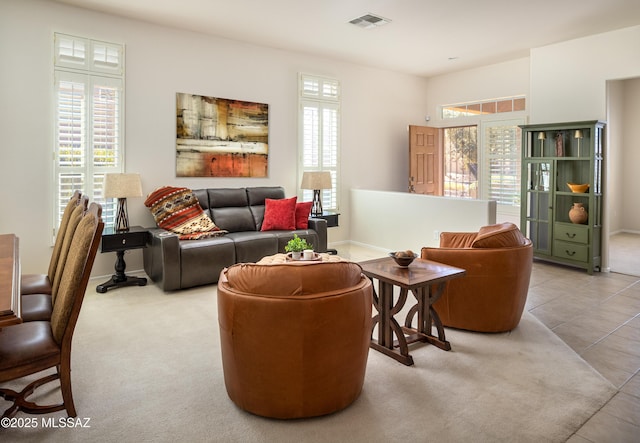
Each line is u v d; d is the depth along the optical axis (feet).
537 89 18.88
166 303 12.98
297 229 17.81
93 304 12.82
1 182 13.51
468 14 14.98
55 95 14.15
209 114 17.53
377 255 19.79
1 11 13.20
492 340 10.16
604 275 16.46
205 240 15.03
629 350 9.72
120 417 6.99
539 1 13.84
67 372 6.75
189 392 7.80
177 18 15.46
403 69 23.41
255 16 15.23
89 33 14.66
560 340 10.18
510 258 10.16
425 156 24.58
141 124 15.94
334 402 6.96
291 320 6.41
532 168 18.47
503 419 6.93
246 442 6.33
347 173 22.41
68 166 14.52
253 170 18.98
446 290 10.68
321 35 17.40
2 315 4.81
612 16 15.07
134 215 16.11
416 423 6.81
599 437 6.49
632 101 25.34
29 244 14.07
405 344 8.92
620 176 25.81
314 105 20.74
